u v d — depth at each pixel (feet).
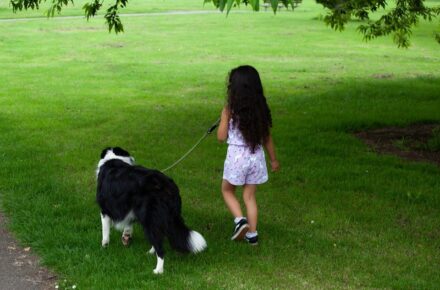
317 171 25.81
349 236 20.76
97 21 105.29
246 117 19.29
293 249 19.95
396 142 29.99
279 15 125.80
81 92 43.27
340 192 23.82
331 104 39.11
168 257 19.33
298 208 22.58
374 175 25.48
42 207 22.26
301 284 18.31
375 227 21.31
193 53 68.49
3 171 25.36
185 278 18.35
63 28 93.45
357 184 24.49
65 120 33.45
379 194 23.76
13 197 23.12
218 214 22.04
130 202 18.48
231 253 19.65
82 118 34.04
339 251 19.89
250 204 19.97
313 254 19.71
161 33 89.25
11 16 111.75
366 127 32.58
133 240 20.29
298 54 69.15
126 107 37.88
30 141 29.22
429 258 19.62
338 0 31.14
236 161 19.51
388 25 36.27
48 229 20.83
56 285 18.35
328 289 18.13
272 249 19.90
